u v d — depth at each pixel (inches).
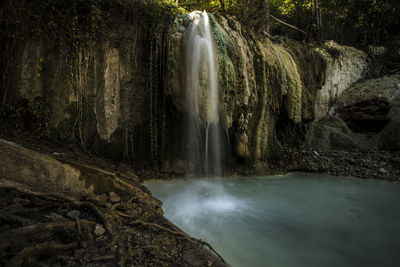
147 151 260.7
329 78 454.3
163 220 118.1
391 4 499.8
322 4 518.9
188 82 234.2
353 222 161.8
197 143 274.2
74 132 227.8
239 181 259.4
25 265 63.3
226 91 238.1
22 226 80.1
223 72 236.4
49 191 105.0
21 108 207.6
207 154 275.7
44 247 70.7
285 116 332.8
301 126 361.4
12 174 104.7
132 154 254.7
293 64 335.9
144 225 107.1
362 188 239.9
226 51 246.5
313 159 323.9
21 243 72.1
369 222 161.8
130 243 90.1
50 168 116.0
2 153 106.1
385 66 492.1
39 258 69.2
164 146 265.0
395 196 216.8
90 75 233.9
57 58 219.3
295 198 209.5
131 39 253.3
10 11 201.2
